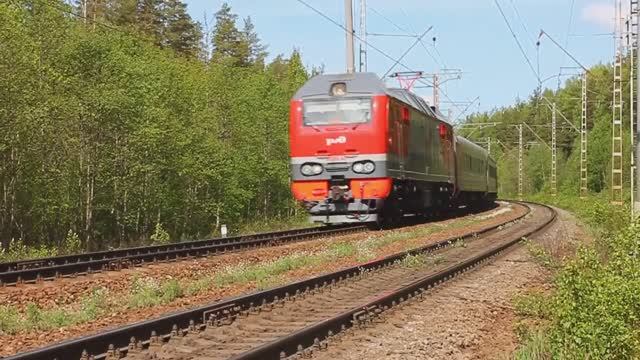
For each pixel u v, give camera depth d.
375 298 11.26
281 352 8.02
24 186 24.36
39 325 10.02
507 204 66.06
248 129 38.41
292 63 54.00
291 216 43.78
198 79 36.97
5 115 21.48
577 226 34.06
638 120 18.75
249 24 87.81
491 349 9.38
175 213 34.25
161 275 15.33
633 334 7.80
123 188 28.97
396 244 22.48
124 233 30.41
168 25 66.56
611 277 8.33
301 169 25.25
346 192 24.86
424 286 13.31
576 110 110.25
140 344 8.39
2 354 8.41
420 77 42.75
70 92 25.16
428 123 31.61
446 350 8.95
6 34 21.78
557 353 8.15
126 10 61.03
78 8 50.62
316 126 25.11
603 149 75.75
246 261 18.05
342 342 8.98
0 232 24.19
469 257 18.53
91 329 9.93
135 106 27.44
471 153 44.97
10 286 13.60
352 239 23.77
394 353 8.59
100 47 26.72
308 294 12.38
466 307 12.00
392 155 25.44
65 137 24.55
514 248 21.94
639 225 9.71
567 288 8.55
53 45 25.91
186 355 8.06
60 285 13.77
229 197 35.88
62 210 26.27
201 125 33.38
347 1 30.59
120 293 13.11
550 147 103.25
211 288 13.62
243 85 41.06
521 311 11.79
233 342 8.81
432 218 36.50
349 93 25.05
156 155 29.55
